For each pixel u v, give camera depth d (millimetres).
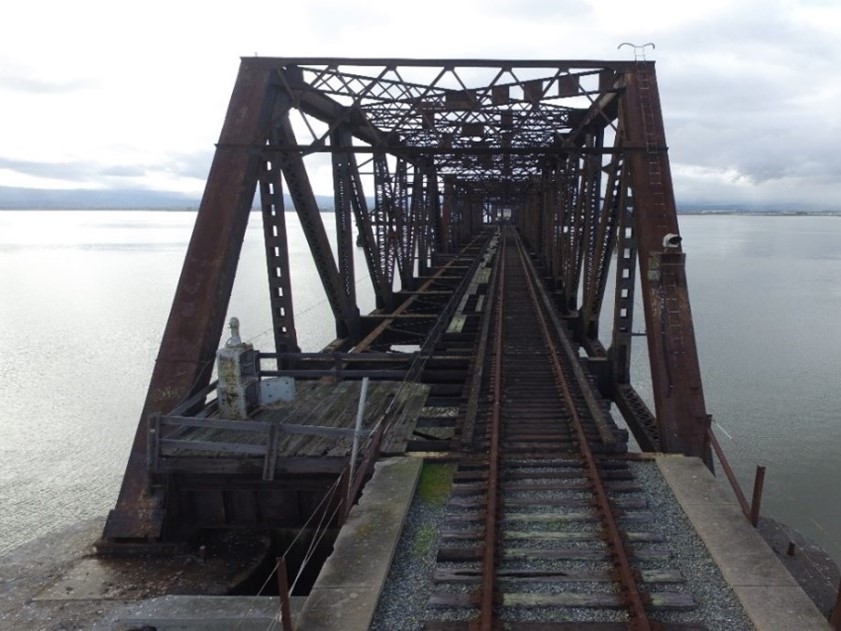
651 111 9797
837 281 73438
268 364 23156
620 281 11555
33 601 5930
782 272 83938
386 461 7395
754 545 5477
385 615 4750
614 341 11789
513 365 12586
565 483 6906
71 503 18203
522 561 5434
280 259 10977
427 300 20031
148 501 7133
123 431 23891
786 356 37000
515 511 6320
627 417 10555
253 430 7785
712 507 6191
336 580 5074
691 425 7973
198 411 8453
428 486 6934
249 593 6586
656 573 5129
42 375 31391
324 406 9086
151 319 47281
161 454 7250
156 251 124938
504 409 9664
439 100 11688
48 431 23734
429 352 12367
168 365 8336
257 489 7453
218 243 8953
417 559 5531
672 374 8258
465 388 10672
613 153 9672
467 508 6395
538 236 38906
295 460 7188
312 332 40031
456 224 46656
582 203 19438
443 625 4590
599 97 12602
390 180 19281
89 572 6516
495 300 21016
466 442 7910
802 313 51062
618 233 11430
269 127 10000
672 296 8656
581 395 10234
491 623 4516
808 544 6168
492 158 26578
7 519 17188
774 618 4500
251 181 9602
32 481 19547
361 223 16359
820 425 25578
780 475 21141
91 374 31688
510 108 15719
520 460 7523
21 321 46469
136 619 5242
